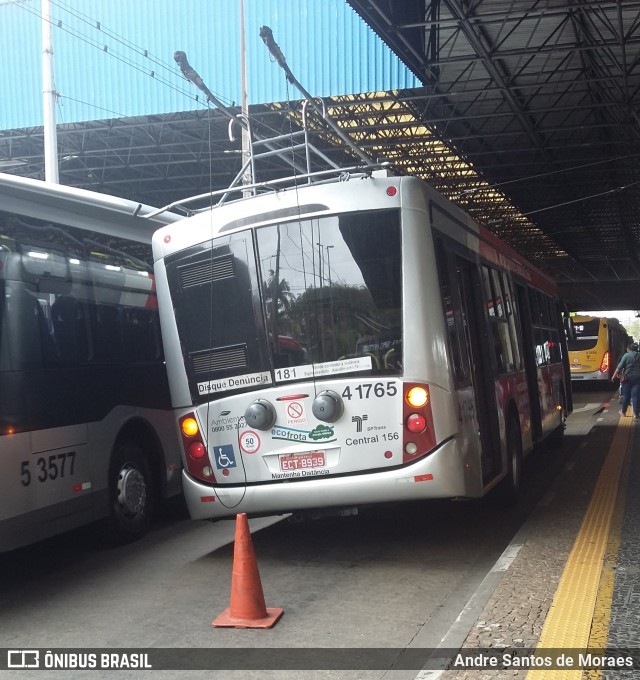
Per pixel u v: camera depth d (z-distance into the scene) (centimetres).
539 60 1811
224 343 696
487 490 747
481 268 859
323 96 1719
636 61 1752
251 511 678
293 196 689
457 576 639
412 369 653
